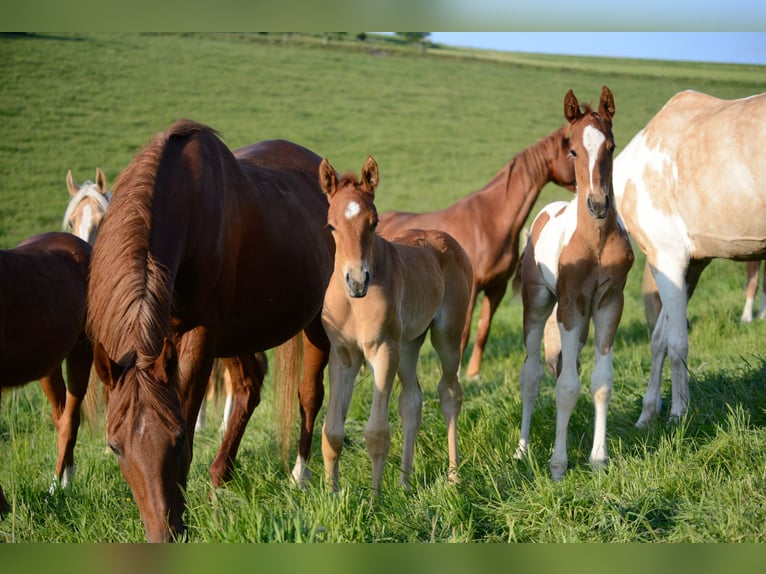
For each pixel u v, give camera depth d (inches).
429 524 146.9
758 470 158.7
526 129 1198.9
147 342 133.1
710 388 214.8
